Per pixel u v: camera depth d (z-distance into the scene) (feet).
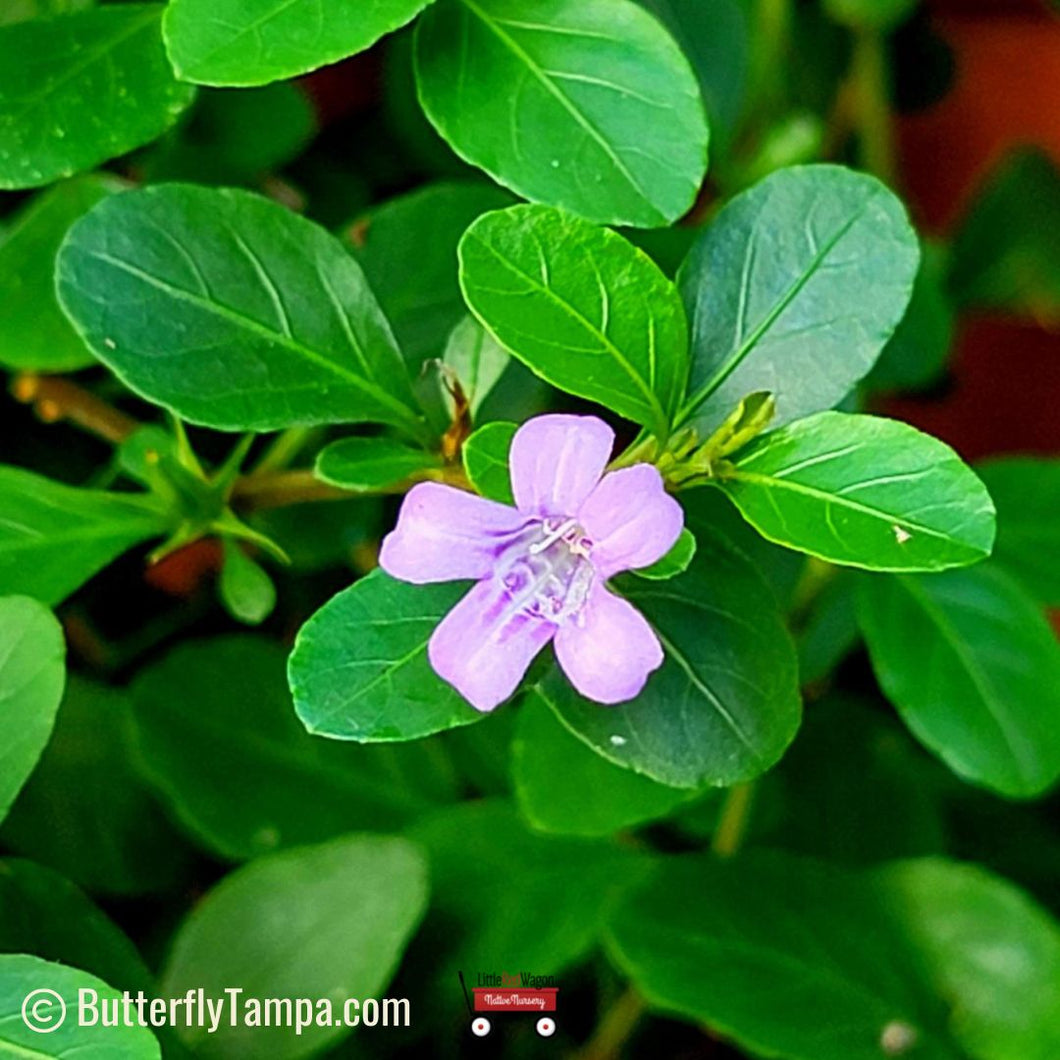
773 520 0.57
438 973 0.71
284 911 0.66
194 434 0.74
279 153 0.73
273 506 0.67
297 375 0.61
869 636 0.69
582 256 0.58
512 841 0.72
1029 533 0.72
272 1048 0.65
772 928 0.70
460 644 0.57
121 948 0.62
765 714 0.59
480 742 0.75
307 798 0.73
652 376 0.58
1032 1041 0.69
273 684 0.74
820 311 0.60
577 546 0.57
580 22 0.61
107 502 0.65
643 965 0.69
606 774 0.64
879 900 0.71
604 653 0.56
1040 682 0.68
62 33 0.63
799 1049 0.68
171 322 0.60
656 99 0.61
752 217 0.61
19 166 0.62
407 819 0.73
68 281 0.60
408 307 0.67
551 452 0.56
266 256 0.61
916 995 0.70
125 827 0.72
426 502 0.56
